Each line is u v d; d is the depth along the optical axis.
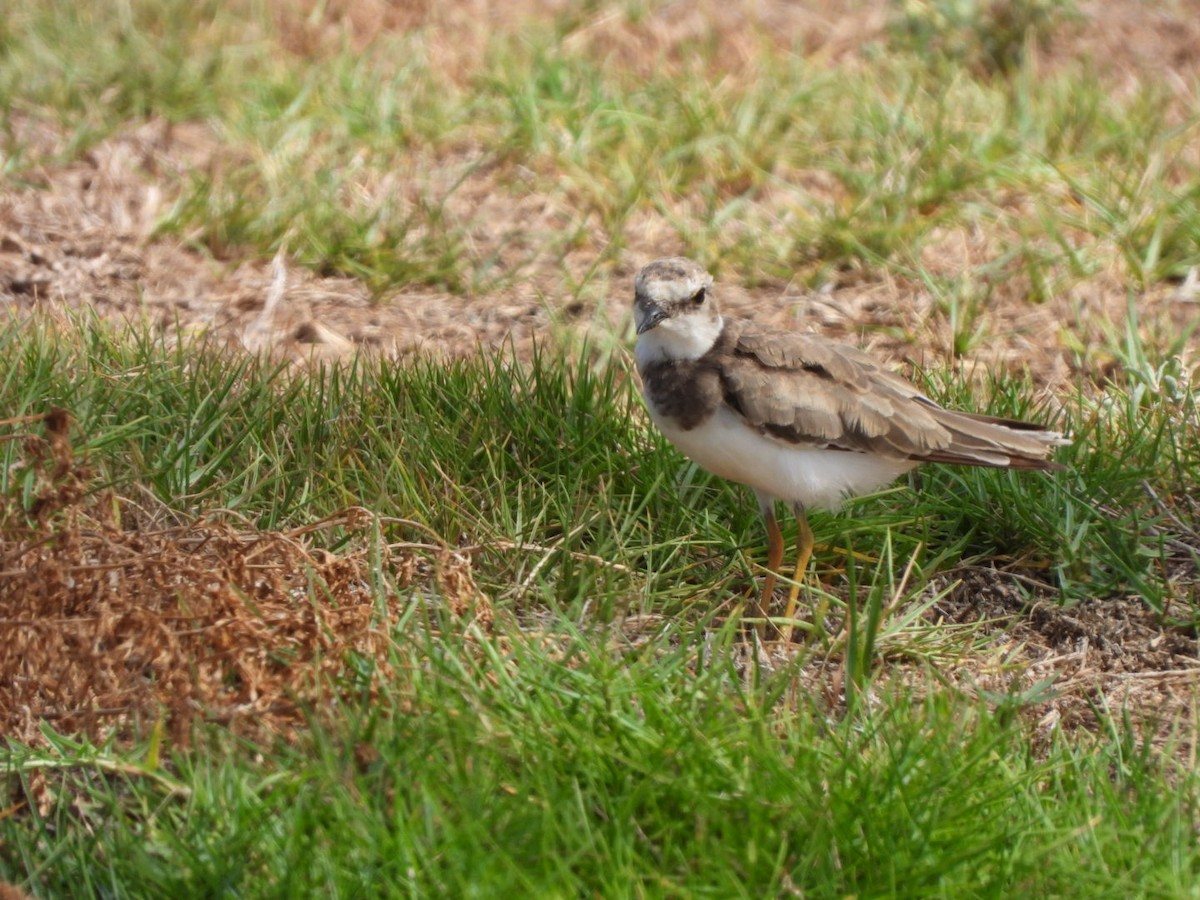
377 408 11.52
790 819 7.30
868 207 15.43
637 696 8.29
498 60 18.73
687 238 15.28
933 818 7.37
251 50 18.92
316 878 7.05
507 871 6.92
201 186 15.31
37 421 10.33
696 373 9.85
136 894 7.18
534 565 10.09
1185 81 18.47
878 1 21.06
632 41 19.75
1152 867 7.21
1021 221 15.38
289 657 8.47
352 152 16.78
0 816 7.74
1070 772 8.05
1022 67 18.41
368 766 7.81
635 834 7.37
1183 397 12.15
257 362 11.75
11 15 19.56
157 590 8.67
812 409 9.77
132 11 19.73
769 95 17.67
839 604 9.98
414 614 9.09
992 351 13.51
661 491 10.84
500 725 7.91
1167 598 10.03
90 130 16.88
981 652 9.72
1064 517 10.69
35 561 8.47
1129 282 14.45
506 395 11.64
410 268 14.57
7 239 14.62
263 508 10.36
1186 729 8.81
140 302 13.95
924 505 10.78
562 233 15.45
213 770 7.86
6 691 8.30
